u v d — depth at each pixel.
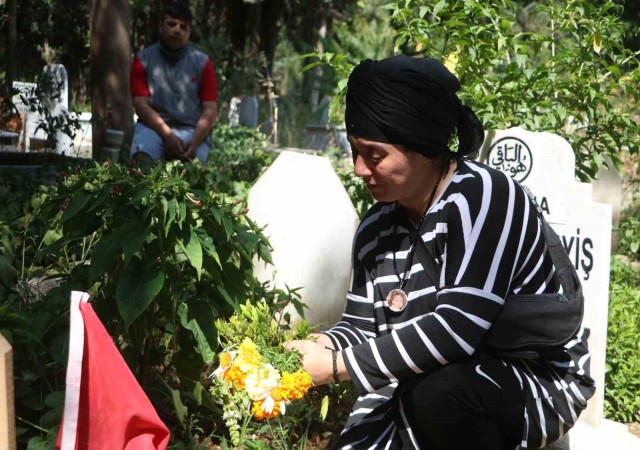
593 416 3.43
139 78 6.40
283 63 24.86
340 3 24.66
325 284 3.52
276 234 3.52
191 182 4.20
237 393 2.21
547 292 2.31
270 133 16.27
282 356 2.18
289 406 3.04
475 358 2.26
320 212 3.50
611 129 4.52
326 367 2.23
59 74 12.34
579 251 3.54
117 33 9.22
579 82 4.42
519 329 2.24
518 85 4.47
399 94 2.14
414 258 2.32
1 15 11.37
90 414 1.94
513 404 2.22
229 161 10.05
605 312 3.44
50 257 3.98
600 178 6.05
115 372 1.96
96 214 2.89
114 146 8.30
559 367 2.32
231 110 16.12
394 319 2.37
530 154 3.71
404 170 2.21
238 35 23.69
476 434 2.23
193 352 2.96
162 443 2.00
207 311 2.83
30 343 2.80
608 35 4.80
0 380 1.58
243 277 2.96
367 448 2.35
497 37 4.49
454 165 2.31
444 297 2.19
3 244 3.35
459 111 2.31
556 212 3.62
